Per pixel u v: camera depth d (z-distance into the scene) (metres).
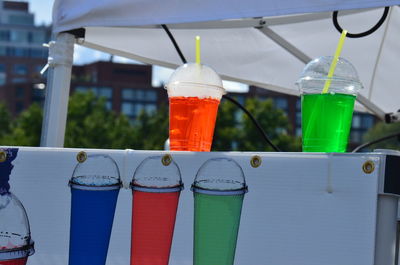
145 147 30.45
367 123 52.03
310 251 1.43
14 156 1.59
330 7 1.69
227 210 1.49
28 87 64.50
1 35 85.12
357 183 1.42
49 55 2.15
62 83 2.14
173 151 1.53
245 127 28.61
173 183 1.52
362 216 1.41
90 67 67.56
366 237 1.41
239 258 1.47
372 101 3.31
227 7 1.80
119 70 67.69
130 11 1.91
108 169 1.56
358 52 3.13
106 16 1.95
